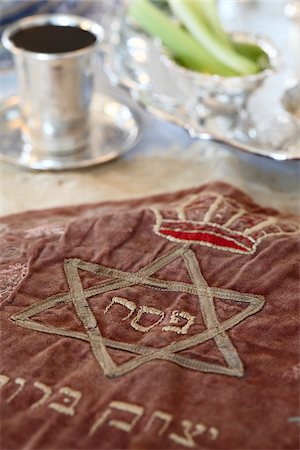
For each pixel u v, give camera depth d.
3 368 0.39
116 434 0.36
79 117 0.60
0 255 0.46
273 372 0.39
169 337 0.41
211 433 0.36
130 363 0.39
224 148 0.61
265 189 0.57
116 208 0.53
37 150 0.61
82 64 0.58
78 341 0.41
